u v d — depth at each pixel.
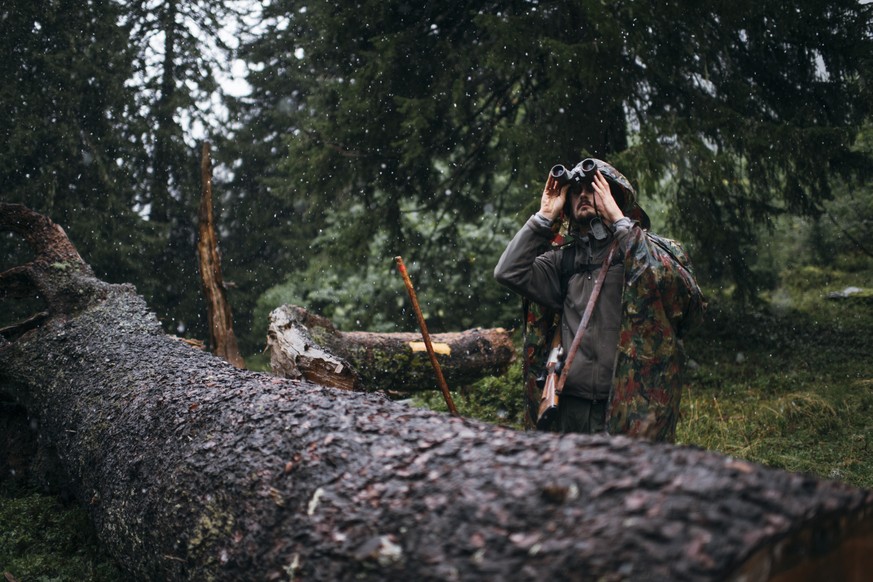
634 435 2.79
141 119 13.22
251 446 2.48
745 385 6.97
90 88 12.60
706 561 1.38
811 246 11.34
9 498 4.66
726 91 8.05
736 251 8.26
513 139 8.00
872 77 8.03
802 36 8.24
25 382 4.59
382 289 10.59
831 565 1.52
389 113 8.99
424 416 2.31
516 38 7.75
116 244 11.94
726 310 9.00
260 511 2.23
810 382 6.86
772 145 7.66
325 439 2.28
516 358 5.93
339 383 4.38
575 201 3.11
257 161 14.56
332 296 11.53
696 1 7.49
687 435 5.55
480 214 9.91
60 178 11.88
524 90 8.85
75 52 12.26
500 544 1.63
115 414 3.51
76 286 5.23
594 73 7.41
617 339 2.91
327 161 9.30
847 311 9.47
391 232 9.74
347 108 8.90
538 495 1.70
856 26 8.16
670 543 1.44
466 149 9.40
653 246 2.89
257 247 14.13
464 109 8.70
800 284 10.87
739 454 5.04
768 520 1.43
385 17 8.95
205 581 2.38
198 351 4.05
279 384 2.97
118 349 4.29
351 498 2.00
